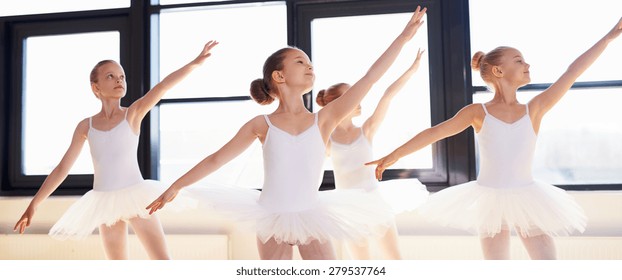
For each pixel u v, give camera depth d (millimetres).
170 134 2650
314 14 2545
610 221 2135
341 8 2527
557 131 2342
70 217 1813
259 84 1564
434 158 2441
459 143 2395
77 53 2756
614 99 2307
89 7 2738
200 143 2627
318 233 1311
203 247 2336
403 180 1978
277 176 1369
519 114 1549
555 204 1479
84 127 1886
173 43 2689
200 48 2660
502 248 1473
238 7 2629
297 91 1425
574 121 2330
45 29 2766
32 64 2791
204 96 2613
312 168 1373
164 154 2650
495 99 1607
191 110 2635
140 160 2582
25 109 2787
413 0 2469
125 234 1785
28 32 2779
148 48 2621
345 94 1408
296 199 1355
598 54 1590
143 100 1860
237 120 2602
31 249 2434
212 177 2453
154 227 1773
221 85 2605
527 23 2414
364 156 1920
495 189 1512
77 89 2746
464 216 1552
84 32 2729
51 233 1805
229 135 2604
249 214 1348
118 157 1809
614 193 2160
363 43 2533
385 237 1811
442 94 2424
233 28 2639
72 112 2748
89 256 2408
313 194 1379
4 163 2758
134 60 2600
